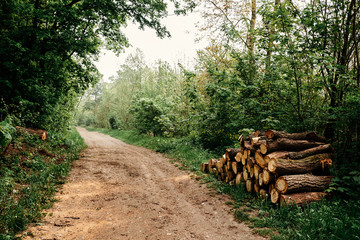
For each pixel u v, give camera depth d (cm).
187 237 356
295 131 712
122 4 1207
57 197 505
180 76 1780
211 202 497
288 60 641
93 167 832
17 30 941
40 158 723
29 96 978
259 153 478
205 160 864
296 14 659
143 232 373
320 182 427
